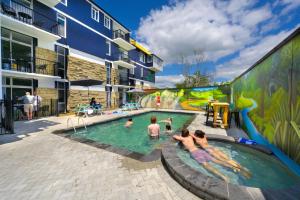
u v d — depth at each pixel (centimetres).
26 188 267
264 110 488
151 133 680
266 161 411
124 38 2189
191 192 258
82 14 1475
